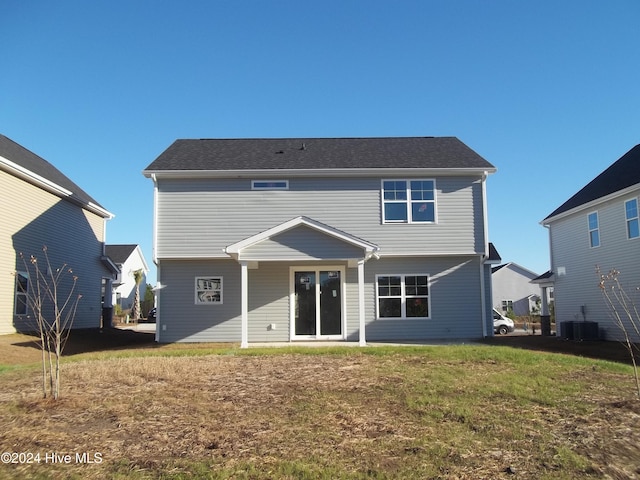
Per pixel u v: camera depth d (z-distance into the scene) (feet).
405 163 58.80
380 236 57.41
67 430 20.58
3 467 17.26
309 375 29.53
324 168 57.31
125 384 27.48
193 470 16.87
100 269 84.74
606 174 72.84
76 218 76.07
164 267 57.52
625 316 60.70
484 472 16.80
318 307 57.16
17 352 47.52
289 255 48.21
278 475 16.52
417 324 57.41
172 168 57.21
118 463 17.49
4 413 22.65
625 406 23.47
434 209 57.88
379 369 31.04
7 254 58.70
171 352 42.83
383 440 19.38
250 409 23.06
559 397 25.09
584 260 69.92
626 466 17.31
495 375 29.50
